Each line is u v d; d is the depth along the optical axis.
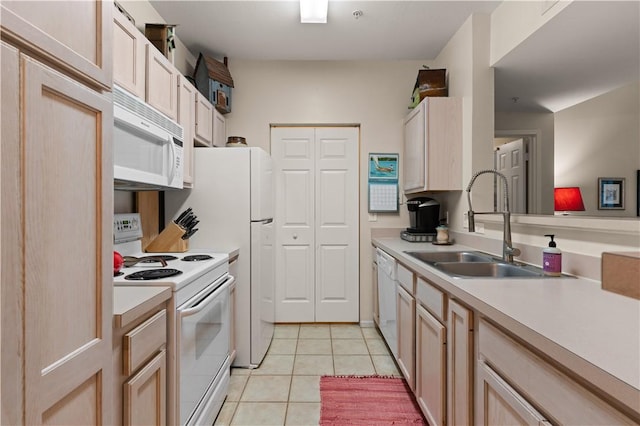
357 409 1.90
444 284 1.39
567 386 0.72
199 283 1.57
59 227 0.71
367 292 3.26
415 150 2.74
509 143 2.39
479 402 1.14
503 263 1.78
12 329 0.59
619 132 1.67
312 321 3.28
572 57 2.02
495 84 2.41
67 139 0.74
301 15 2.33
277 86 3.19
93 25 0.84
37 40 0.65
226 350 1.99
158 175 1.74
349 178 3.27
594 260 1.33
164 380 1.26
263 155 2.51
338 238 3.29
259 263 2.40
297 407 1.92
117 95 1.37
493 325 1.06
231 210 2.40
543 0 1.71
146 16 2.21
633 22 1.65
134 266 1.69
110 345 0.89
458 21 2.47
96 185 0.84
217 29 2.61
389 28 2.58
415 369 1.87
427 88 2.67
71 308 0.75
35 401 0.64
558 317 0.90
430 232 2.86
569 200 1.91
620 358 0.65
